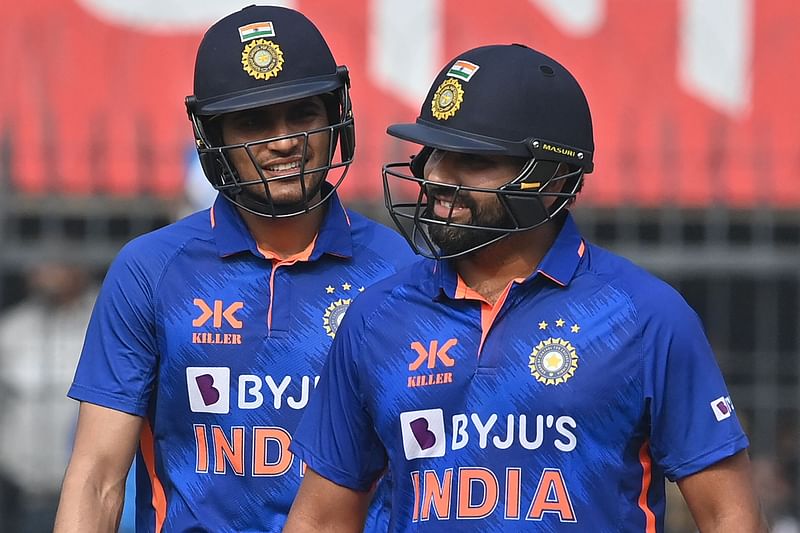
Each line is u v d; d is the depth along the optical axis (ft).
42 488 88.94
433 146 37.86
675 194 83.82
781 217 83.87
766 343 88.07
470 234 38.34
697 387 37.78
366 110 84.12
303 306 45.91
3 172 83.10
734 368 88.53
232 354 45.52
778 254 83.92
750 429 88.74
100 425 45.55
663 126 84.23
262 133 45.11
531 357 38.01
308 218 46.39
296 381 45.55
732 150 83.97
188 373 45.60
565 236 39.27
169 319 45.68
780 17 84.79
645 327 37.78
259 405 45.50
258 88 44.93
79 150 83.46
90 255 85.10
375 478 40.93
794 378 88.28
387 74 84.64
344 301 46.11
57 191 83.46
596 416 37.52
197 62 46.09
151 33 84.53
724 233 84.02
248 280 45.93
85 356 46.19
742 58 84.58
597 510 37.63
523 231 38.42
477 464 38.14
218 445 45.70
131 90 84.12
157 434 46.47
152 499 46.96
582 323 38.09
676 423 37.73
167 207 84.69
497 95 38.27
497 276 39.37
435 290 39.14
